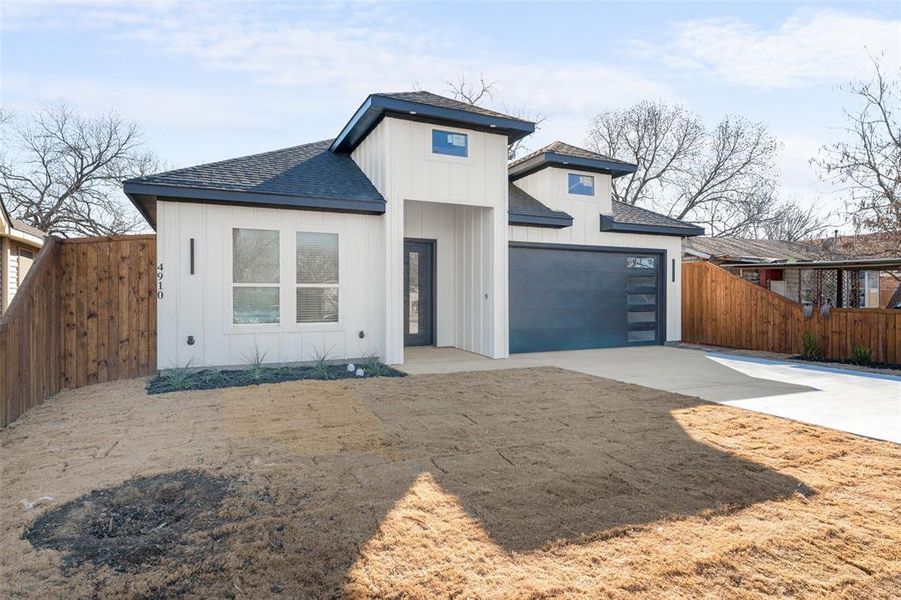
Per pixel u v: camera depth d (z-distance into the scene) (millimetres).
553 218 10375
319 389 6383
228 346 7797
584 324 11219
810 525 2832
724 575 2355
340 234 8562
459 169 9203
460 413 5262
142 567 2387
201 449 4039
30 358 5469
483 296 9930
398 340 8695
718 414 5246
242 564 2406
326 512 2945
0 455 3910
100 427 4695
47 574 2324
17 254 11156
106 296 7016
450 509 2994
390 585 2252
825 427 4781
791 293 16141
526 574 2344
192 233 7574
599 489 3299
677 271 12250
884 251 13766
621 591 2225
